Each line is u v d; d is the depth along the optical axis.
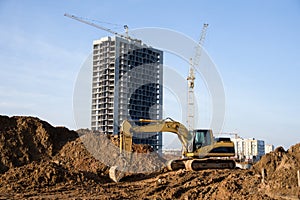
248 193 18.94
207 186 22.30
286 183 18.19
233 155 29.47
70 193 22.61
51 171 25.28
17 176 25.12
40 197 21.14
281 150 22.55
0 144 34.06
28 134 36.44
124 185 26.28
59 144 36.66
